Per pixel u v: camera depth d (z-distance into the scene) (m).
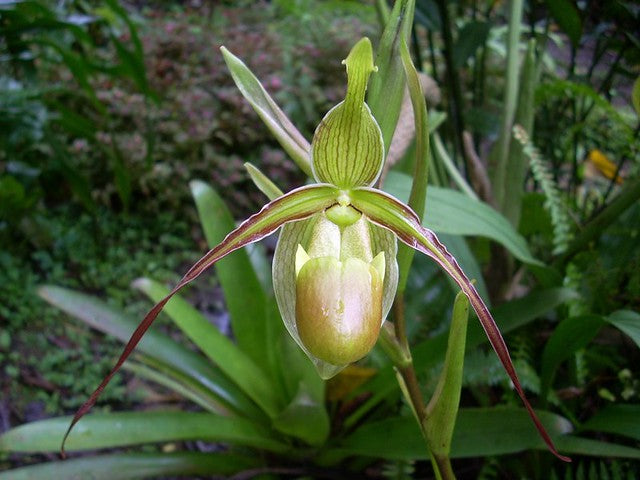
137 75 0.43
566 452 0.23
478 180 0.33
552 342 0.25
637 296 0.28
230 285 0.32
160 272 0.52
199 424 0.29
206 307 0.49
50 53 0.60
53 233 0.53
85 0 0.67
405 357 0.19
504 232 0.26
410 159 0.31
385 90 0.18
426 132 0.17
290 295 0.19
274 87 0.60
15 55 0.43
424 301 0.33
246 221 0.17
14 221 0.49
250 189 0.59
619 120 0.29
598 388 0.28
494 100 0.50
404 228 0.17
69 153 0.54
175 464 0.29
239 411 0.33
